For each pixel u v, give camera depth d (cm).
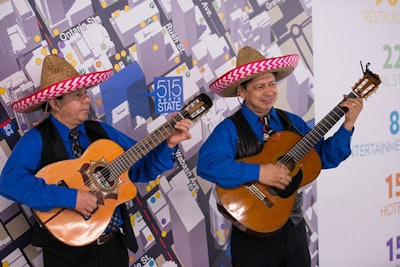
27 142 174
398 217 333
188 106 182
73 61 228
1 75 214
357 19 300
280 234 198
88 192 172
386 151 323
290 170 196
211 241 273
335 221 308
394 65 319
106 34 234
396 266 332
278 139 197
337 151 199
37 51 220
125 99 241
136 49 242
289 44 282
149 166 189
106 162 181
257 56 200
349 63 301
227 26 264
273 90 193
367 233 322
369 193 319
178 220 262
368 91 196
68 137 183
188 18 252
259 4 271
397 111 323
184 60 254
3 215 219
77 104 176
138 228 251
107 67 235
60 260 178
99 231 174
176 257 264
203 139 264
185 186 262
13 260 222
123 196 181
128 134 244
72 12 225
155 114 250
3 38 212
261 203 190
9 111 217
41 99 170
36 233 179
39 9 218
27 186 163
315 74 290
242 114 203
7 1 212
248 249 197
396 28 316
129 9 238
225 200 189
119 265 187
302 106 288
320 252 304
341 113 195
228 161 187
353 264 320
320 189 298
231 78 190
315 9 286
